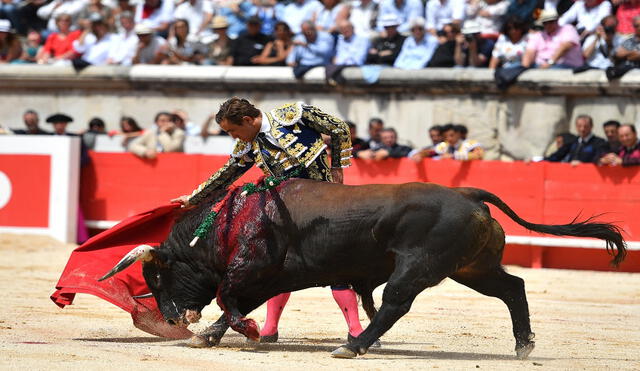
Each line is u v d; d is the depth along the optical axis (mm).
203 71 23406
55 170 21375
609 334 10586
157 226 9867
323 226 8367
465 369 7750
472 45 21344
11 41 26359
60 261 18031
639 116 20266
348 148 9109
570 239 18484
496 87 20891
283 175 8875
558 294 14664
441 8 22250
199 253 8891
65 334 9609
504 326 11125
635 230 18031
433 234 8094
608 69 20047
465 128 19578
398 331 10539
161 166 21156
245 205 8688
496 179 18891
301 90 22875
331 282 8609
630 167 18016
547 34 20906
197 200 9406
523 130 21078
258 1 24891
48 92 25359
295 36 23828
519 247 18984
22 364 7387
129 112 24578
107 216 21578
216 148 21766
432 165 19172
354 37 22609
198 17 24969
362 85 22016
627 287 15727
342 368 7652
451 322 11383
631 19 20609
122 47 25047
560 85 20391
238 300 8758
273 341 9547
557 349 9367
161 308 9078
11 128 25234
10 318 10672
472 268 8562
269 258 8484
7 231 21594
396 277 8109
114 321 10797
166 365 7609
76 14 26484
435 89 21547
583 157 18562
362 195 8359
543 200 18625
